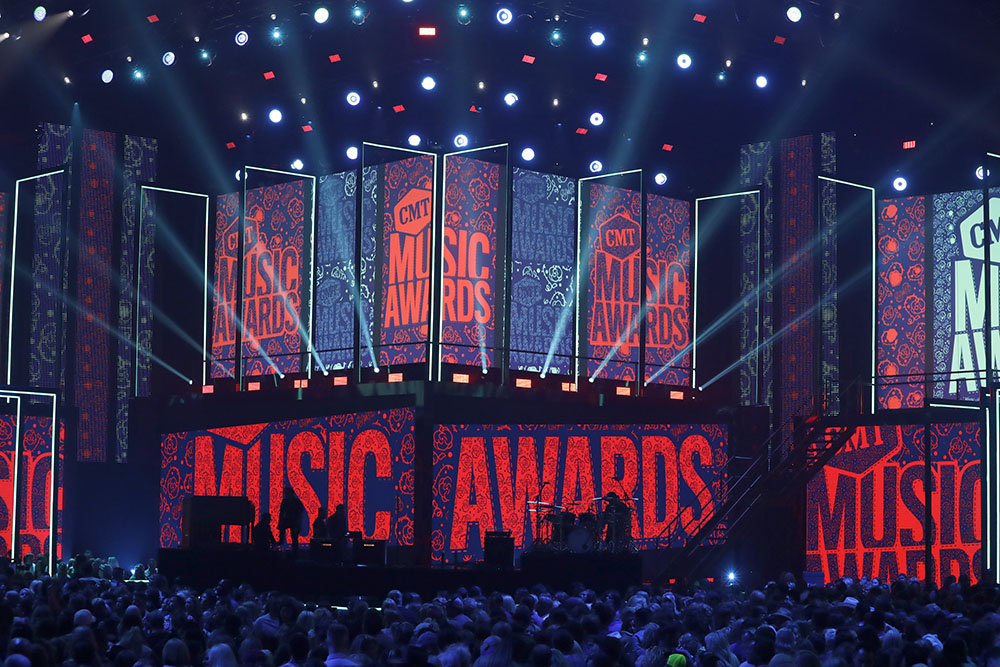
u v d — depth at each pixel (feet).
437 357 104.78
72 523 121.70
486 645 36.73
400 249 113.80
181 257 127.95
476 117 120.37
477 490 106.73
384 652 40.68
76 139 121.19
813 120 121.39
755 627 43.57
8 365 119.55
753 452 115.75
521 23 115.34
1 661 36.19
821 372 114.73
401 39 116.57
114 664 34.45
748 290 119.75
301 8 116.47
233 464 119.96
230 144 127.03
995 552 93.40
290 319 120.88
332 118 121.80
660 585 100.73
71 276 123.13
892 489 109.91
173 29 119.55
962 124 116.67
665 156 124.47
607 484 111.45
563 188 116.67
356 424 109.91
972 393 112.78
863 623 47.75
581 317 115.75
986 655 37.91
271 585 92.63
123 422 124.36
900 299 117.60
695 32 117.39
